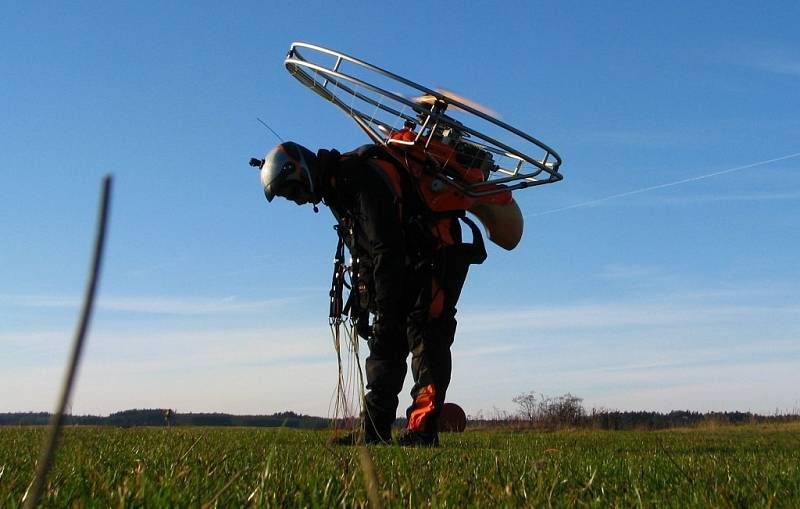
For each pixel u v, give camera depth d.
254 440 6.56
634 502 2.40
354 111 6.63
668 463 4.16
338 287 6.29
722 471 3.62
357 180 6.19
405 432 6.44
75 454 4.17
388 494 2.19
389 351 6.36
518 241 7.08
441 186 6.34
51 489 2.36
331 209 6.45
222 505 2.16
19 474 2.96
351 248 6.25
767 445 7.56
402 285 6.17
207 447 4.95
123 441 5.89
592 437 9.88
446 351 6.40
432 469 3.42
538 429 17.48
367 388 6.39
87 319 0.56
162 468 3.34
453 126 6.23
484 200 6.74
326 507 2.13
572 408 18.64
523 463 3.88
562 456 4.88
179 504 2.11
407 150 6.34
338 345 6.22
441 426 10.38
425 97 6.36
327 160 6.35
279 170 6.24
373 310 6.25
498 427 18.16
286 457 4.05
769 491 2.69
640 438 9.59
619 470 3.68
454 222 6.54
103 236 0.56
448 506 2.20
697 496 2.49
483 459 4.24
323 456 4.00
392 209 6.14
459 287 6.45
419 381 6.39
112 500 2.17
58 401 0.54
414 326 6.35
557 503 2.32
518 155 6.46
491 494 2.49
